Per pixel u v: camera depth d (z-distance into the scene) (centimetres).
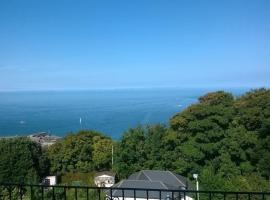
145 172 4303
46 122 17812
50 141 10219
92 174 5816
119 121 17088
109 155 6009
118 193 3422
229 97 5194
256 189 3312
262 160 4003
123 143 5294
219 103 5106
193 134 4709
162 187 3791
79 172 6041
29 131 14625
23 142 5581
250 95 4906
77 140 6088
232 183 3359
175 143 4928
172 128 5038
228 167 4231
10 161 5366
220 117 4509
